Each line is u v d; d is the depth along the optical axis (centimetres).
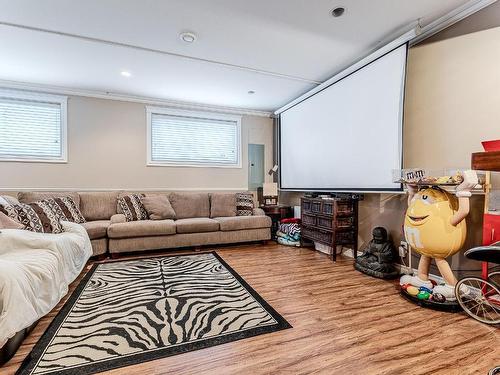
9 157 373
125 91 412
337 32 259
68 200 353
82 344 159
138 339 164
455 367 140
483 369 138
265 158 537
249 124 521
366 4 218
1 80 362
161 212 391
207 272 289
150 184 449
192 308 205
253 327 178
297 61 318
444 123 243
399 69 258
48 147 395
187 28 251
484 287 193
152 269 297
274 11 227
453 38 236
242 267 308
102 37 263
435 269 254
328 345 159
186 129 477
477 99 221
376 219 320
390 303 216
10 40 266
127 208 379
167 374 135
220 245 416
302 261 333
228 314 196
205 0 212
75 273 247
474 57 222
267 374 135
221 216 443
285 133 476
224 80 373
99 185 418
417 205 218
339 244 338
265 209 474
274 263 325
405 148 277
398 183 260
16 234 204
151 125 450
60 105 398
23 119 383
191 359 146
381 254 282
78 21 237
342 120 337
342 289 244
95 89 402
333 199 337
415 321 187
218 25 246
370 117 295
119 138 429
